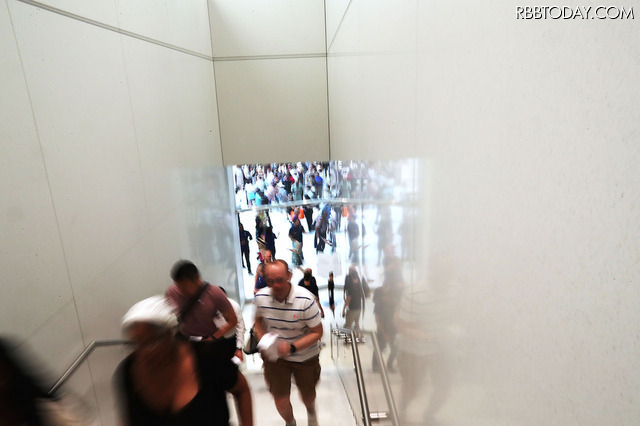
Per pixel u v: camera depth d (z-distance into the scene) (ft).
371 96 6.63
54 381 4.84
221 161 16.85
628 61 1.25
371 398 8.44
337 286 20.68
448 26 2.95
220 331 7.89
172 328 4.31
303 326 8.38
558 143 1.67
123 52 7.75
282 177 22.41
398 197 4.93
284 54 16.15
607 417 1.47
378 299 6.92
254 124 16.70
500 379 2.33
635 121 1.24
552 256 1.76
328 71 16.07
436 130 3.32
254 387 12.35
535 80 1.82
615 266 1.38
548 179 1.75
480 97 2.43
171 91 10.50
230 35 15.76
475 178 2.56
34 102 4.99
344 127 11.58
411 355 4.57
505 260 2.19
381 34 5.60
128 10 8.04
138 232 8.00
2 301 4.14
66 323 5.32
